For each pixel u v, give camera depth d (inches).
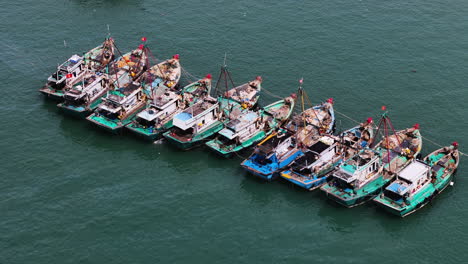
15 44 7180.1
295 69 6658.5
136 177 5236.2
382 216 4783.5
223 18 7608.3
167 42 7180.1
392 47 6948.8
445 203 4879.4
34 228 4653.1
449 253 4443.9
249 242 4542.3
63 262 4350.4
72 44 7199.8
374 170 4982.8
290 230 4662.9
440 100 6107.3
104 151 5575.8
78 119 6018.7
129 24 7564.0
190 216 4793.3
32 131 5807.1
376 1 7849.4
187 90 6225.4
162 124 5728.3
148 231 4635.8
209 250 4466.0
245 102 5935.0
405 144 5280.5
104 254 4421.8
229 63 6796.3
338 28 7322.8
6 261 4355.3
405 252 4456.2
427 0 7834.6
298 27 7372.1
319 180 5027.1
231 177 5255.9
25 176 5216.5
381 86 6338.6
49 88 6245.1
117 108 5743.1
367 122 5428.2
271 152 5137.8
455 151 5142.7
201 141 5625.0
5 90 6373.0
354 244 4532.5
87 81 6112.2
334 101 6141.7
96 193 5032.0
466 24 7322.8
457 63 6653.5
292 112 5910.4
